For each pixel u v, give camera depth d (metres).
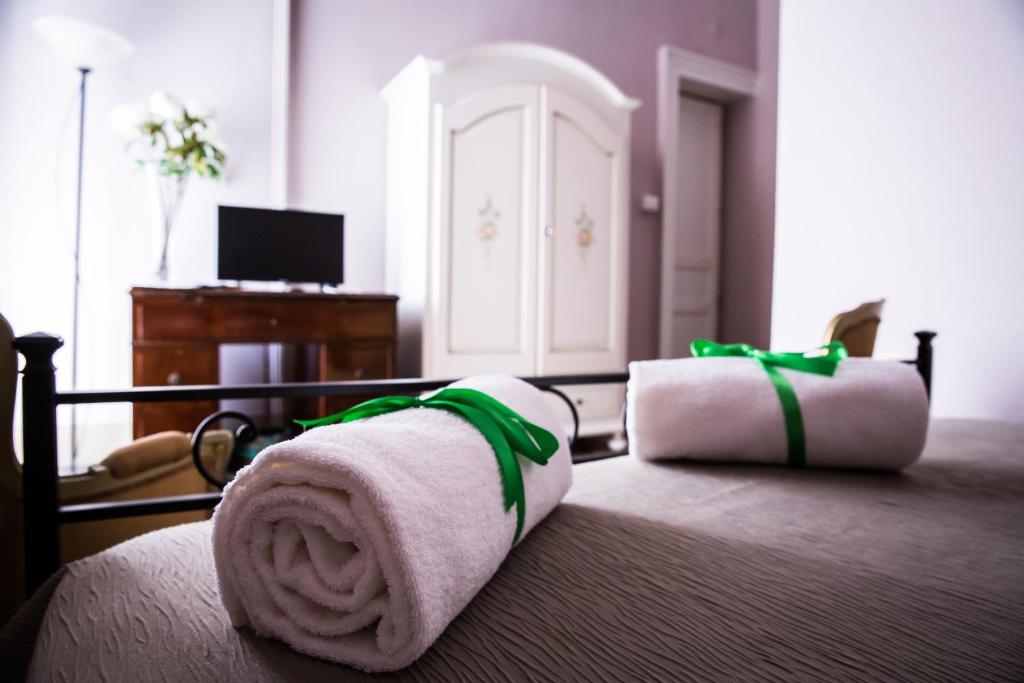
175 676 0.38
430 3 2.92
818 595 0.48
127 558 0.58
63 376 2.30
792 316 2.38
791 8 2.38
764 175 3.85
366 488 0.38
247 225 2.35
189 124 2.23
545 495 0.61
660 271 3.60
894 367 0.91
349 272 2.79
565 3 3.26
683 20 3.66
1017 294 1.81
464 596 0.42
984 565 0.54
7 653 0.55
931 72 1.99
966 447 1.09
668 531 0.63
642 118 3.52
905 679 0.36
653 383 0.92
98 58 2.08
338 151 2.75
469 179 2.48
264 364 2.60
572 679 0.37
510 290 2.59
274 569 0.42
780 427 0.87
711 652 0.40
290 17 2.64
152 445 1.17
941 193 1.97
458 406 0.55
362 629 0.41
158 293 1.96
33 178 2.25
